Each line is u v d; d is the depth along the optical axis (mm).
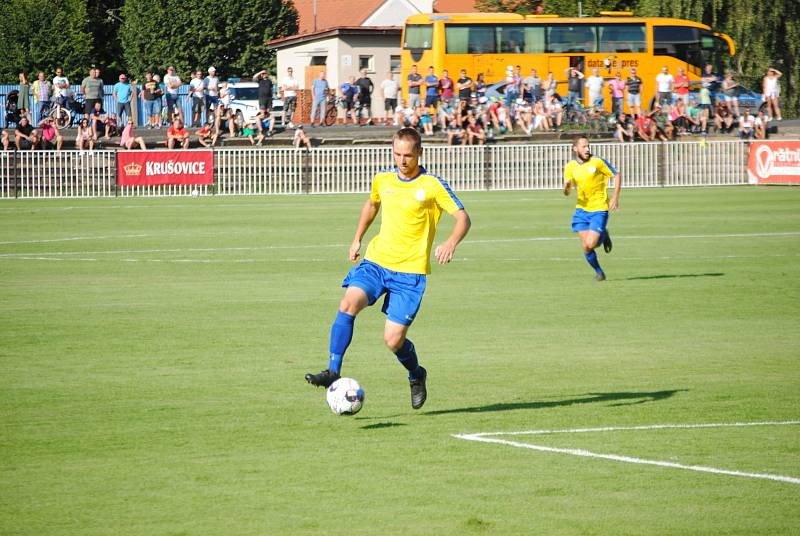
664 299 43375
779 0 161500
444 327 37188
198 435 23203
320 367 30562
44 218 82875
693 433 23406
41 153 103750
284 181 108625
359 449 22094
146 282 48750
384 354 32719
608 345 33844
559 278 49844
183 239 67938
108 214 86250
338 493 19188
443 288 46688
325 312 40281
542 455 21641
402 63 143375
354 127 142500
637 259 57188
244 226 76250
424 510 18266
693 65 144000
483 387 28062
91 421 24422
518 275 50906
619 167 113688
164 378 29000
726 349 33125
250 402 26312
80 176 104750
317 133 133000
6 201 100062
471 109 123688
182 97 179000
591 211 47906
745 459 21375
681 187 113188
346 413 23438
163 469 20688
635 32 142750
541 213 85812
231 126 130875
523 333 36000
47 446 22328
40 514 18141
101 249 62594
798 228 72625
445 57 140875
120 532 17281
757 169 114688
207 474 20344
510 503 18625
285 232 72062
